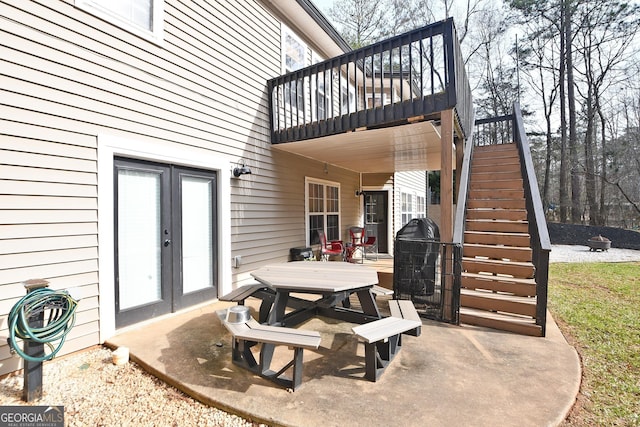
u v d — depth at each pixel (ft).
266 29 18.89
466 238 15.12
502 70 62.18
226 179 15.76
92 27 10.28
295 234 22.13
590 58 54.34
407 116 13.85
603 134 53.93
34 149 8.89
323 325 11.98
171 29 12.98
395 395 7.18
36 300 7.42
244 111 17.06
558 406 6.79
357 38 56.18
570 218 57.11
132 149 11.43
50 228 9.18
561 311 14.23
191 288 14.07
